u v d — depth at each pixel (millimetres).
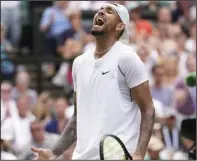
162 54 25359
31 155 19062
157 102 21469
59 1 27172
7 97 21391
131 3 27234
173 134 19453
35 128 19469
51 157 11641
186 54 25203
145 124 10734
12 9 29156
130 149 10695
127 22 11094
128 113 10805
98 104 10828
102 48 11055
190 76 18094
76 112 11625
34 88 26625
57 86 26750
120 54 10844
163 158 18031
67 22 27016
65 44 26375
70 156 16734
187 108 21203
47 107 21938
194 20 27344
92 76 10953
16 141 20672
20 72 24703
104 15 11023
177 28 27516
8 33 29219
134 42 26250
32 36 29141
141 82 10766
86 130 10883
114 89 10789
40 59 26578
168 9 28219
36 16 28422
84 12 27719
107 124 10742
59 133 20188
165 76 24016
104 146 10367
